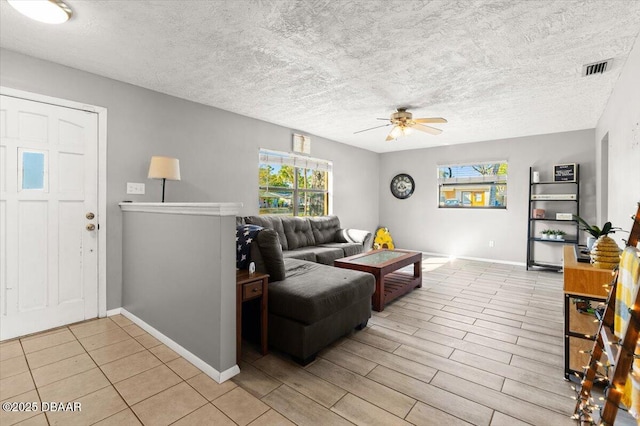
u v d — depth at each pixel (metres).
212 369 1.94
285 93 3.39
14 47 2.42
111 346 2.35
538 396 1.77
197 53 2.51
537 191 5.34
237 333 2.03
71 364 2.09
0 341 2.42
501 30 2.15
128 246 2.93
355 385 1.87
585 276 1.84
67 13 1.96
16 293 2.51
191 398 1.74
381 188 7.23
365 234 5.25
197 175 3.70
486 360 2.17
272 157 4.71
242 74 2.91
